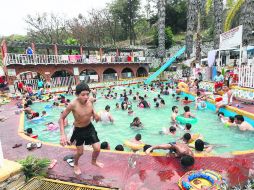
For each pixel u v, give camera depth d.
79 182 4.12
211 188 3.57
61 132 3.81
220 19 26.80
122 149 5.95
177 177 4.16
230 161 4.62
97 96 20.88
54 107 15.64
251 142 7.98
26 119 11.77
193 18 32.28
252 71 12.12
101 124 11.12
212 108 12.88
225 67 19.30
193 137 7.82
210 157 4.80
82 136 4.06
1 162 3.92
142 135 9.39
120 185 3.98
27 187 3.93
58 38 45.19
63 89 25.22
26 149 6.08
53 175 4.40
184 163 4.46
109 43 52.75
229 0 26.62
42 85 23.84
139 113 13.38
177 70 31.62
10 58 21.69
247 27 18.69
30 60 22.94
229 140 8.21
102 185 4.00
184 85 19.67
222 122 10.16
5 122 9.97
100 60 29.41
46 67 24.67
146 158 4.89
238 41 13.49
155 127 10.47
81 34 46.19
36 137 8.27
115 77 31.88
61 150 5.81
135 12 50.31
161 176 4.21
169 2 50.12
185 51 34.84
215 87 14.64
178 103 15.95
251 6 18.33
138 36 53.72
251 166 4.42
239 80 13.29
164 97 18.80
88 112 3.94
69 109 3.84
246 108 10.40
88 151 5.49
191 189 3.57
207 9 28.03
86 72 31.47
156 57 40.50
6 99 17.83
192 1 31.80
